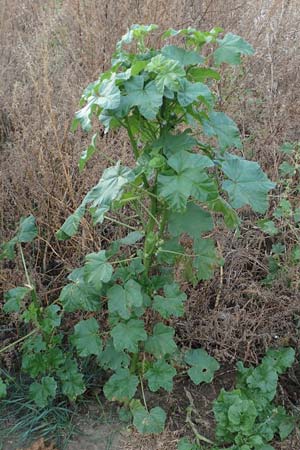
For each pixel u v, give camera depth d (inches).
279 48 145.3
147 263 86.2
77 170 114.5
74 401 97.7
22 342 104.5
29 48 144.4
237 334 105.4
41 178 115.5
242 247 109.8
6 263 113.1
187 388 103.3
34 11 168.1
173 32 77.9
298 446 93.4
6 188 114.4
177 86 68.8
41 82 128.2
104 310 104.9
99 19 142.2
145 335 83.6
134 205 87.4
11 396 99.7
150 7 140.5
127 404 95.4
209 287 105.5
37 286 107.3
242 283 107.9
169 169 75.4
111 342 90.7
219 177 114.2
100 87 73.0
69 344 103.6
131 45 137.6
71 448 93.1
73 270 95.5
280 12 152.2
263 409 94.5
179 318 104.8
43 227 112.7
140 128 79.9
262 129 125.8
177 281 98.3
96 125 110.9
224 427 90.4
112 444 93.9
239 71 136.7
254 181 77.7
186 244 99.7
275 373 96.3
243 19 151.2
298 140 127.8
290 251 109.3
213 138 112.7
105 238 106.7
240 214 118.4
